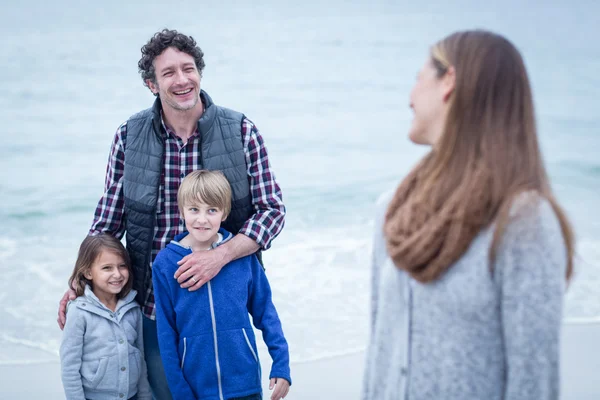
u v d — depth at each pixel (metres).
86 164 11.84
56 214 9.45
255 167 3.03
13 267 7.20
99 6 27.05
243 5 28.50
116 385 2.98
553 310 1.44
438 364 1.58
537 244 1.46
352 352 4.88
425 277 1.58
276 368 2.88
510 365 1.48
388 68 19.47
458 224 1.53
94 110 15.15
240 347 2.82
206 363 2.78
